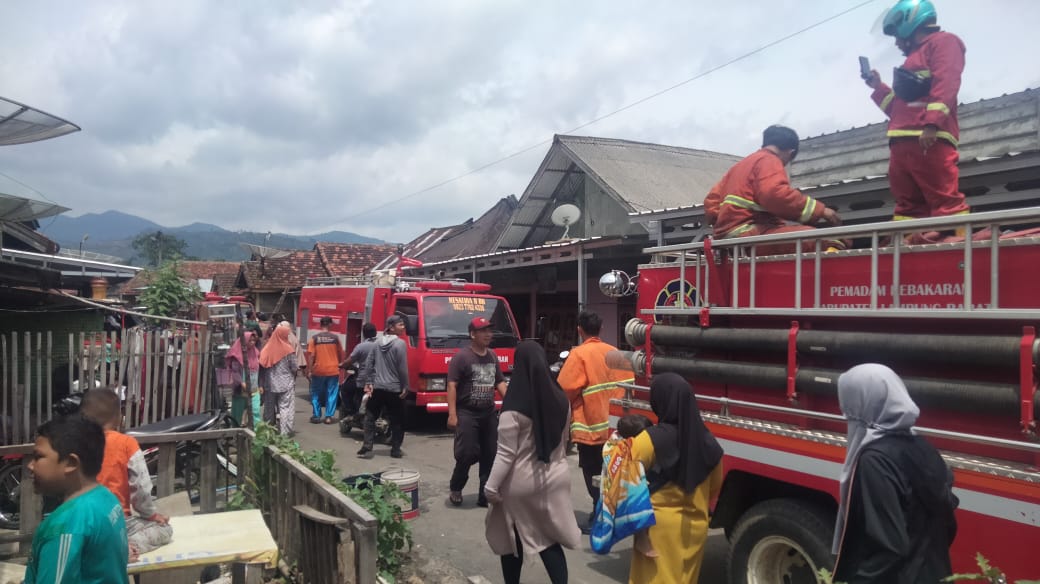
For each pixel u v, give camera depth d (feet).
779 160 15.53
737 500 14.17
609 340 48.83
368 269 103.04
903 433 8.66
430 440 34.17
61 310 26.03
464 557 18.52
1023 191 22.13
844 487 9.03
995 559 9.73
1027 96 25.17
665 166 55.16
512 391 13.97
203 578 16.39
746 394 14.05
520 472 13.82
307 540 13.78
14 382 22.63
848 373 9.16
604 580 17.02
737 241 13.91
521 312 62.13
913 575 8.02
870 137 30.73
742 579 13.55
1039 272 9.73
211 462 18.72
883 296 11.58
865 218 26.35
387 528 16.33
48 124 22.13
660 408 12.65
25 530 16.56
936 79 13.32
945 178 13.33
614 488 12.17
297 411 45.06
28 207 28.40
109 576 8.69
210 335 27.45
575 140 53.52
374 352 29.81
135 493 12.80
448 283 40.57
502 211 79.25
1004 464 9.89
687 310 15.10
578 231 55.26
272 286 98.27
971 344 10.18
